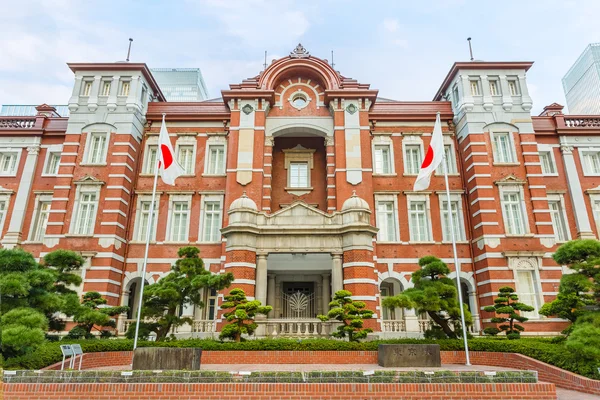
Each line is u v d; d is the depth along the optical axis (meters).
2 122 29.98
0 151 29.17
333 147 27.80
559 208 27.92
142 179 27.69
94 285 23.58
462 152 28.06
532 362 13.98
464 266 26.16
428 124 29.41
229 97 27.95
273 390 9.46
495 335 20.47
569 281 15.09
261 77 28.64
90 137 26.75
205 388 9.48
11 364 11.78
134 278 25.53
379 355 15.30
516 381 9.59
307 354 16.28
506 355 15.38
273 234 21.44
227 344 16.70
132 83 27.81
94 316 16.25
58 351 13.52
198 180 27.84
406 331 22.09
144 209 27.19
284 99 29.08
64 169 26.05
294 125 28.30
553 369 12.95
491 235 24.89
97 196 25.41
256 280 20.77
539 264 24.38
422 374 9.59
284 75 29.20
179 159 28.62
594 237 26.77
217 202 27.52
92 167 26.05
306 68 28.91
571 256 15.45
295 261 24.06
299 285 26.69
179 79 98.00
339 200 25.89
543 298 23.89
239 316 16.75
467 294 27.20
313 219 21.88
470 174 26.89
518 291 24.03
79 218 25.20
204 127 29.12
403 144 29.02
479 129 27.02
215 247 26.12
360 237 21.08
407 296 17.19
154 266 25.80
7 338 11.33
